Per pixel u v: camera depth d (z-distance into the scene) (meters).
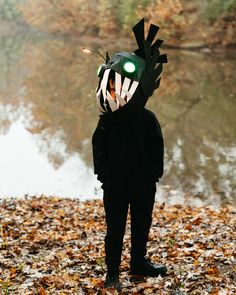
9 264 6.57
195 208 10.13
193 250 6.69
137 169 5.27
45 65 38.06
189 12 46.44
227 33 42.94
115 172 5.27
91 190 11.91
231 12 43.22
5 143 16.25
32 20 79.12
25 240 7.69
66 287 5.64
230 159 13.81
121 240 5.44
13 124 19.00
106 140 5.33
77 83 29.08
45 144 16.06
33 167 13.69
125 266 6.11
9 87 28.48
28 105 23.00
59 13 70.19
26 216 9.20
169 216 9.12
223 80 28.27
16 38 66.75
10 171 13.35
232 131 17.02
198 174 12.62
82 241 7.59
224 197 11.09
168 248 6.90
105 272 6.06
